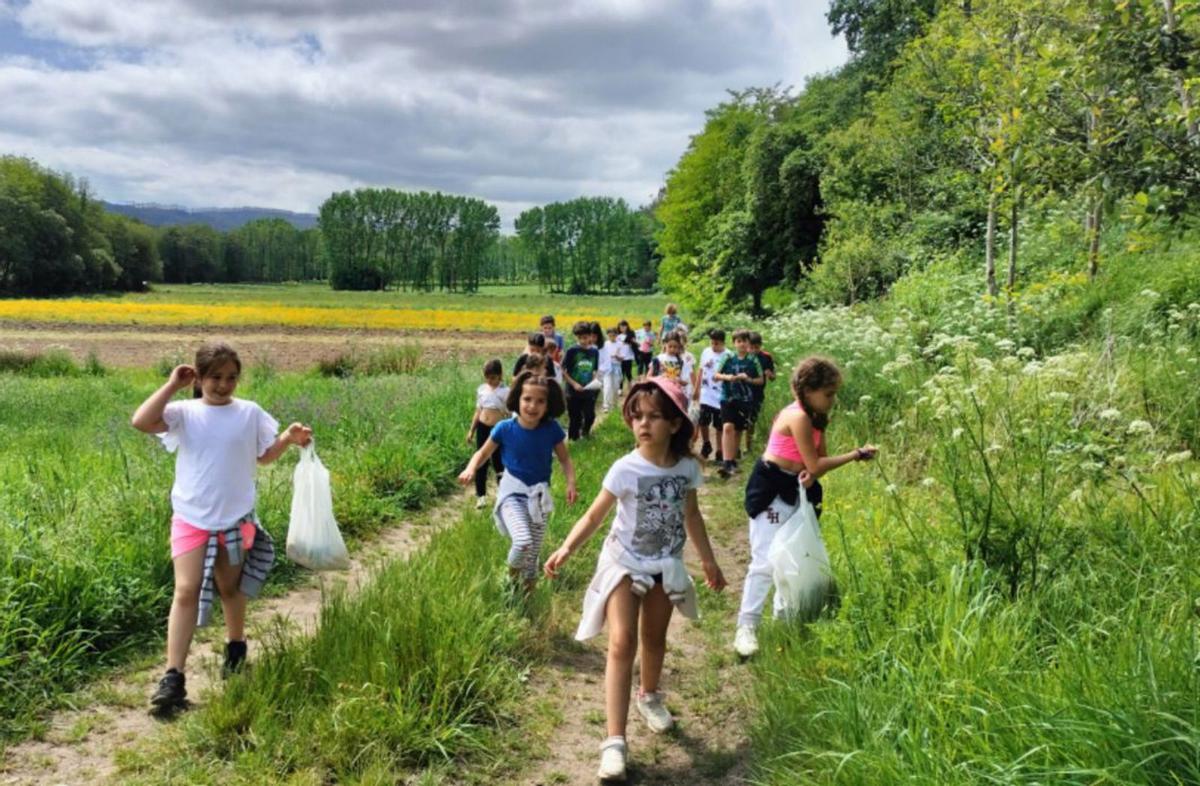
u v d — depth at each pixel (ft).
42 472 23.43
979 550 13.10
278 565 19.72
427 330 156.76
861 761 9.01
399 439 32.04
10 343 115.44
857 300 76.74
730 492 29.07
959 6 38.70
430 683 12.57
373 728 11.35
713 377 33.42
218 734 11.39
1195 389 19.51
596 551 21.06
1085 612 11.63
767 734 11.25
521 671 14.14
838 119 129.18
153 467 23.65
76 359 89.30
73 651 13.76
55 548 15.97
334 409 37.58
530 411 16.92
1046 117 21.97
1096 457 15.35
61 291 308.81
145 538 17.84
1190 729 7.36
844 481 23.44
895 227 79.82
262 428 13.60
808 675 12.10
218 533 12.86
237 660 13.55
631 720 12.81
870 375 33.47
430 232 488.85
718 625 16.61
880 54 122.01
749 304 137.69
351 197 479.00
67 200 323.78
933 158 70.54
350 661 12.76
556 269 473.67
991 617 11.62
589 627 11.83
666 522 11.98
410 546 22.90
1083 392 19.30
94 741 11.64
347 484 25.82
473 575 16.97
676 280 163.12
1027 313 36.52
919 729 9.27
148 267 398.42
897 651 11.04
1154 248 31.30
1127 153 18.95
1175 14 18.24
